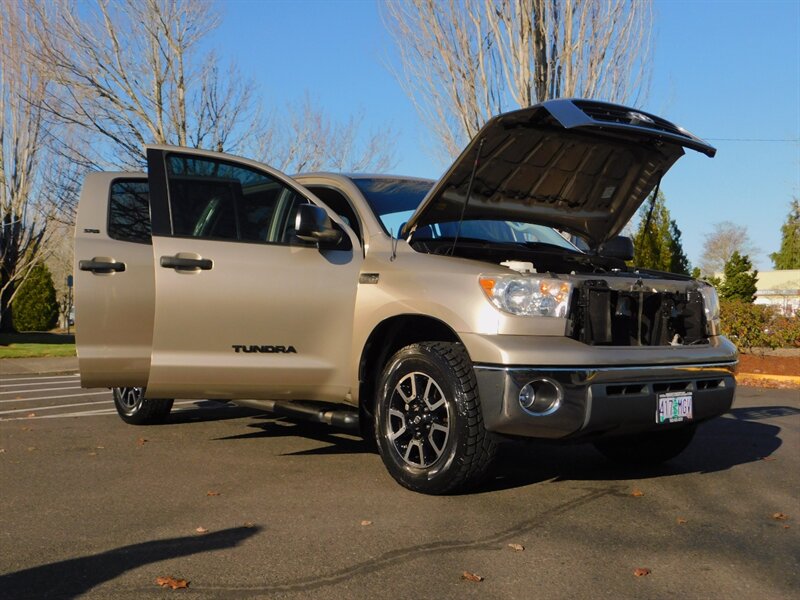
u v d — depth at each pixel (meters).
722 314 15.84
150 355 4.97
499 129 4.53
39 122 22.36
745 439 6.63
